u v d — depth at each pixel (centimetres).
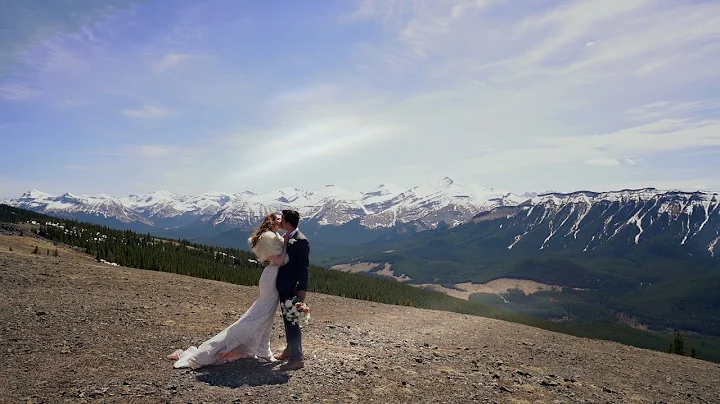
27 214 5588
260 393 720
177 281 2183
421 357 1095
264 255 861
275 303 882
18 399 639
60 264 2114
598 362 1393
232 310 1528
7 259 2000
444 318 2080
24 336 945
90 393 673
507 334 1770
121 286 1761
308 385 777
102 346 921
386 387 820
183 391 705
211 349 834
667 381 1247
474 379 946
